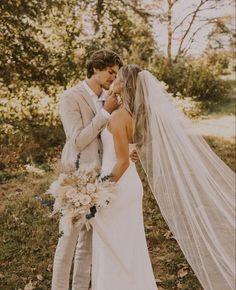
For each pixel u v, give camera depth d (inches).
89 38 352.8
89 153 124.6
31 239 177.6
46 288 146.4
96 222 115.3
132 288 116.4
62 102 126.2
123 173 117.0
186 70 476.1
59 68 318.7
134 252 117.9
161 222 198.4
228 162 292.2
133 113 115.1
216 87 469.4
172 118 118.2
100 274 117.2
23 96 307.4
